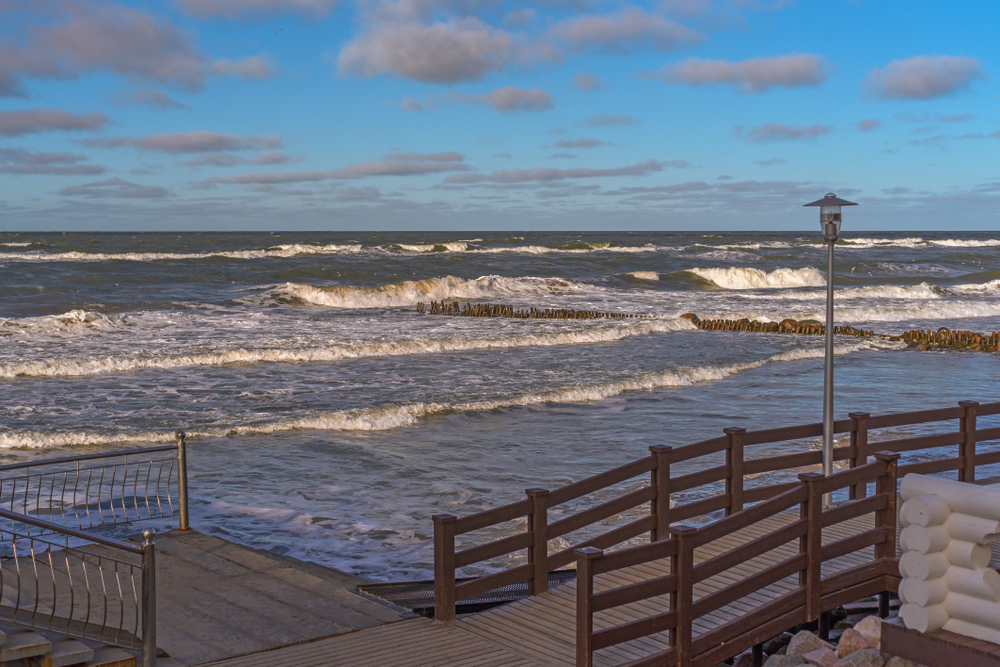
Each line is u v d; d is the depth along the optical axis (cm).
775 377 2275
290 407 1762
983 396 1984
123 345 2556
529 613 631
